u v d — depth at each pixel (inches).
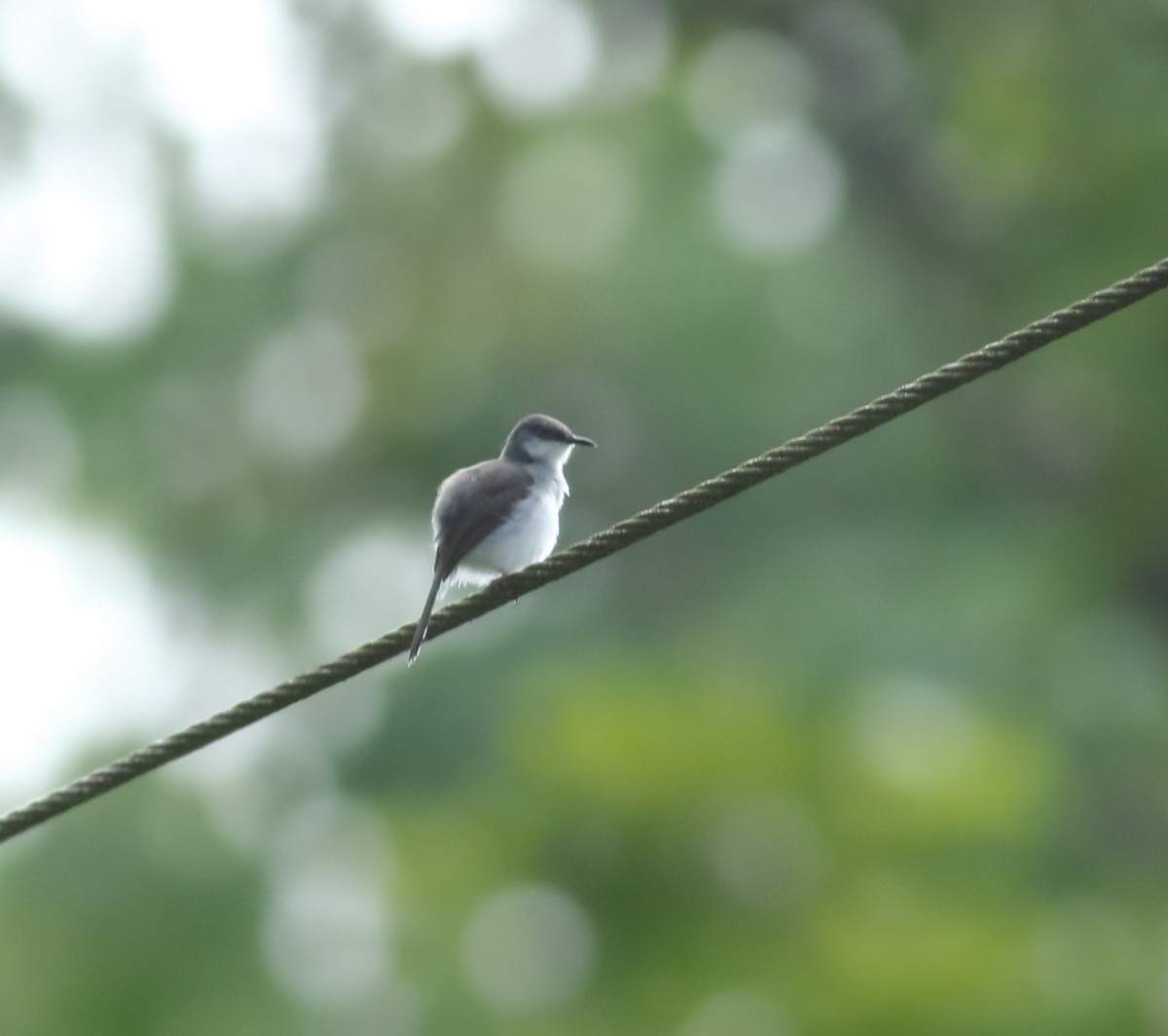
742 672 725.9
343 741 860.6
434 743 836.6
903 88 949.2
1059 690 791.7
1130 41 823.1
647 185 912.9
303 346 936.9
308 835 820.6
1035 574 820.6
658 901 612.1
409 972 652.1
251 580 901.8
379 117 953.5
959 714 680.4
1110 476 851.4
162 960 738.2
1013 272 869.2
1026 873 653.9
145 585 908.0
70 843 759.7
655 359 875.4
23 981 723.4
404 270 924.0
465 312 906.1
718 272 876.0
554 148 932.0
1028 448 884.0
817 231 940.0
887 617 802.2
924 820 623.5
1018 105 844.6
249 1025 717.3
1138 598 856.3
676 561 892.0
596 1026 603.2
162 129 928.3
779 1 946.7
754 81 974.4
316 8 927.0
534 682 749.3
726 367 866.8
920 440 880.9
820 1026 583.5
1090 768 778.8
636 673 676.1
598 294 881.5
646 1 961.5
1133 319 796.6
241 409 930.1
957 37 903.7
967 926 602.9
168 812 773.3
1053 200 842.8
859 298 903.1
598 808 617.9
